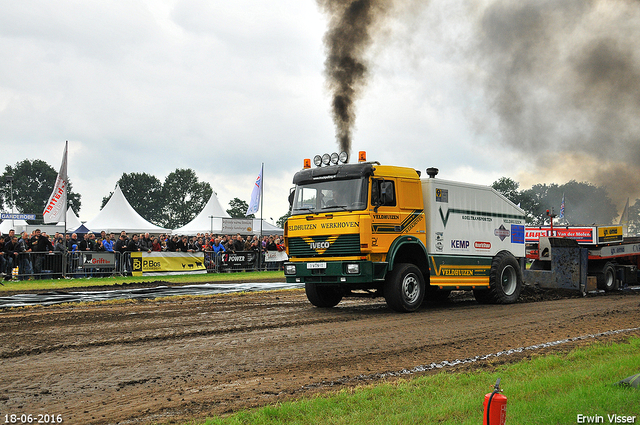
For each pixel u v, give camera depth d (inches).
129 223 1578.5
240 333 363.9
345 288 514.6
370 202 453.1
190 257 932.6
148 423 189.0
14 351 303.4
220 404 210.4
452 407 191.3
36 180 4832.7
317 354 298.8
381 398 209.2
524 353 303.0
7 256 761.0
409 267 476.4
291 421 184.9
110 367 268.8
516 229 596.1
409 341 336.5
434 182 505.0
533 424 172.6
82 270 817.5
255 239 1069.8
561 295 621.9
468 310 492.7
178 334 358.3
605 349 302.8
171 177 5036.9
